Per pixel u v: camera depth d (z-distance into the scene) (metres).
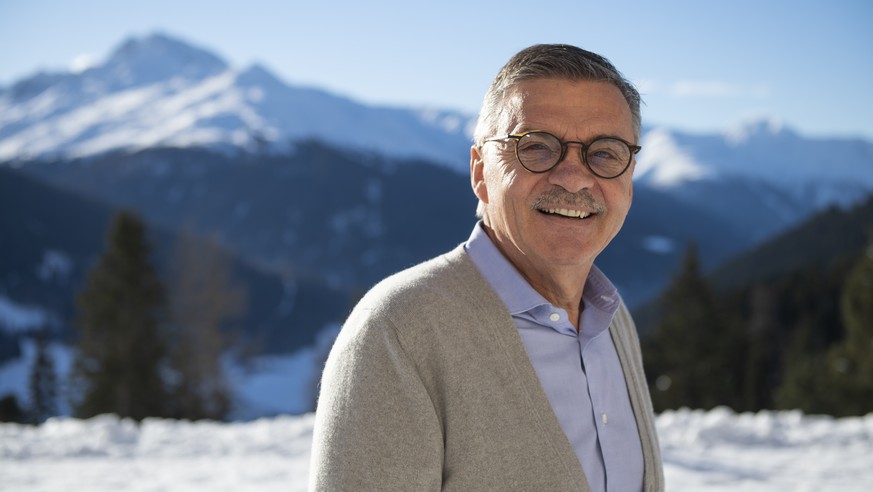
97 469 6.36
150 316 32.28
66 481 5.90
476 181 1.59
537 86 1.43
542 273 1.47
